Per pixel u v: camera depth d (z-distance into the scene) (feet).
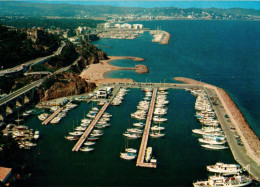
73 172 457.68
